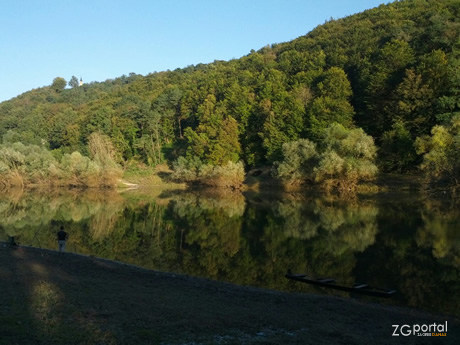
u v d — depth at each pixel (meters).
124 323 13.12
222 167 92.25
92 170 97.81
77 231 42.56
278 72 118.25
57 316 13.35
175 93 134.38
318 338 12.93
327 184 71.75
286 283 23.17
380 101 80.25
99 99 184.88
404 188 66.44
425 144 62.22
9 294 15.91
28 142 138.25
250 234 40.03
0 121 170.75
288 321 14.76
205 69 196.88
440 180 63.91
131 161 124.56
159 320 13.73
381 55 87.81
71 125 140.75
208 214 55.66
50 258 26.52
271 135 88.38
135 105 135.88
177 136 133.62
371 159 69.19
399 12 137.38
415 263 27.34
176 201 74.44
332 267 26.83
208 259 29.91
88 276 21.73
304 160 74.88
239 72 141.50
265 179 90.81
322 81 95.50
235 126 99.38
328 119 82.00
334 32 151.25
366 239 35.66
